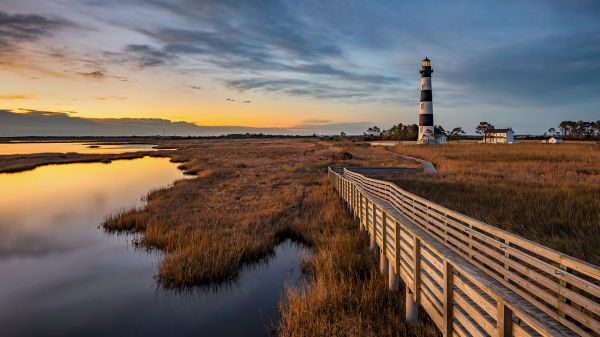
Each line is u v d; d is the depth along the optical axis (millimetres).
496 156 40250
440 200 14812
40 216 18969
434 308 5750
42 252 13172
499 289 3873
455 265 4652
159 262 11461
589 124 130000
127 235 14914
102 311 8875
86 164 49938
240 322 8133
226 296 9383
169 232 13531
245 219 15266
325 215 15727
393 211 8344
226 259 10609
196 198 21141
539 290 4363
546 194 15023
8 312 8906
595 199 13445
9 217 18797
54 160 52719
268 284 9969
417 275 6332
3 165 44969
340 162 40094
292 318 7234
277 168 38406
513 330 3648
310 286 8766
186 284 9961
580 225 10312
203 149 84312
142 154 66312
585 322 3529
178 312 8703
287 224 14977
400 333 6551
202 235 12883
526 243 4582
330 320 6969
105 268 11508
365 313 7215
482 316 4246
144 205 20750
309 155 57969
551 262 7449
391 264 8070
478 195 15875
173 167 45406
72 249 13391
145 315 8609
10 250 13414
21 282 10633
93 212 19766
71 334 7957
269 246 12406
